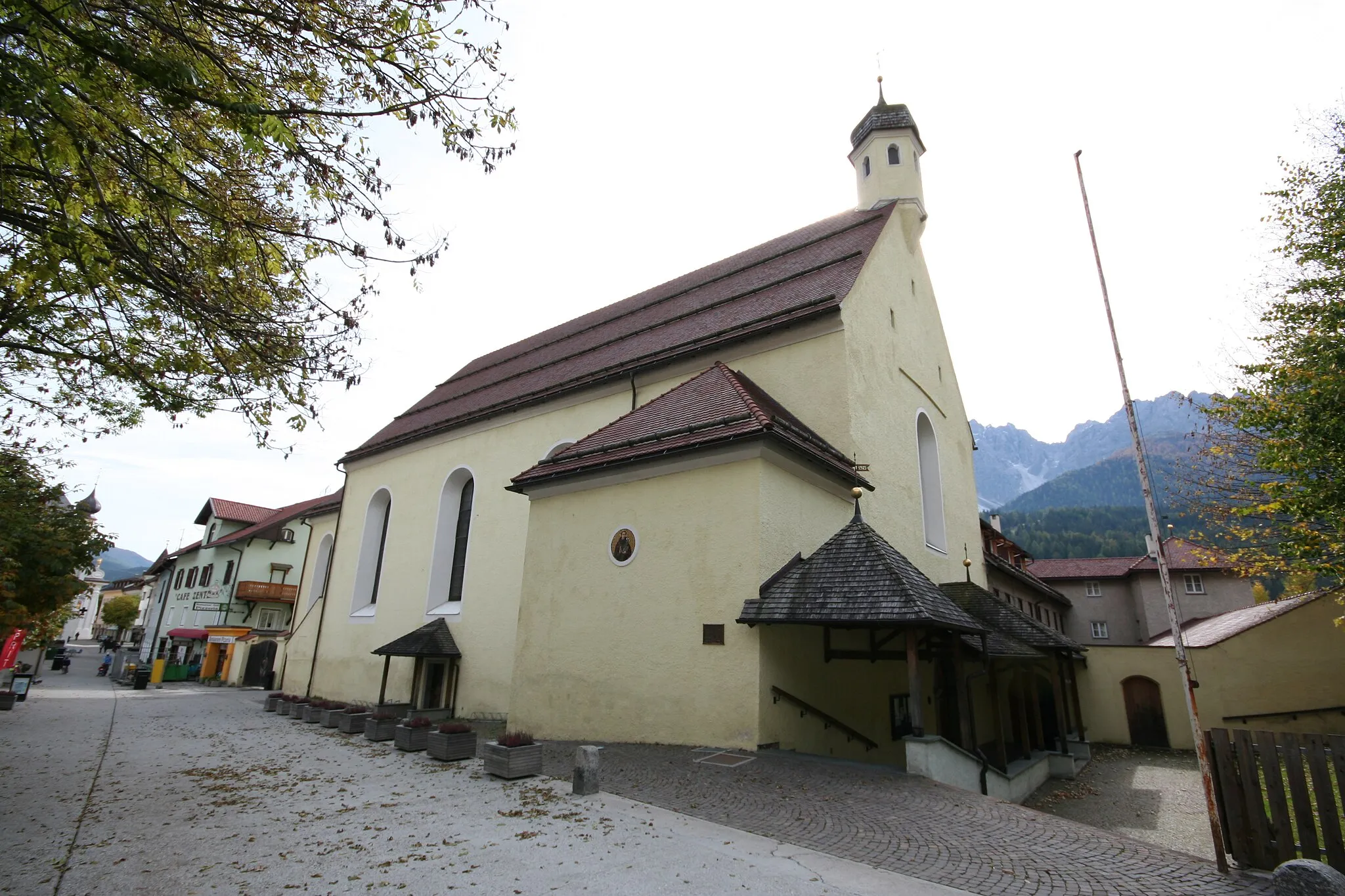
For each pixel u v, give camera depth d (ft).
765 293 59.57
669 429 43.70
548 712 42.98
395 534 76.64
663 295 77.71
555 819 23.89
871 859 20.03
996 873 19.07
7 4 15.61
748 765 31.50
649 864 19.38
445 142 22.00
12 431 32.12
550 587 45.60
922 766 29.96
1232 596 125.90
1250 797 20.04
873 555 36.01
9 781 29.76
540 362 79.36
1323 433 42.45
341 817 24.35
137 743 41.34
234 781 30.42
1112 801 45.27
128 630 210.59
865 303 54.13
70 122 17.57
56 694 81.25
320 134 21.48
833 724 40.01
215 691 100.27
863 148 73.26
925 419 65.16
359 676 73.56
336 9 19.88
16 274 20.08
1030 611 111.24
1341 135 50.47
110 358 25.63
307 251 23.50
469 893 17.29
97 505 109.91
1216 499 54.19
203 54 19.07
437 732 36.19
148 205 22.45
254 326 24.07
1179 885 18.72
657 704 38.27
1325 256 49.96
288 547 136.05
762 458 38.24
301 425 26.96
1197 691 70.38
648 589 40.68
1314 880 16.14
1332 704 64.39
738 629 36.19
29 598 54.60
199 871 18.83
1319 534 44.19
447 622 65.41
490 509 65.77
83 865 19.19
